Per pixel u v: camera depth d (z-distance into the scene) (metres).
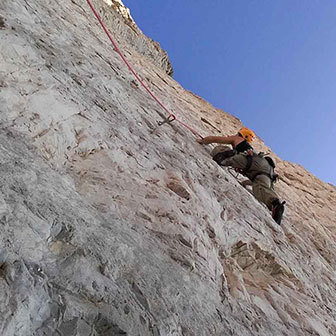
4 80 3.28
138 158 4.12
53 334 1.70
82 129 3.65
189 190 4.28
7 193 2.13
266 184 6.72
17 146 2.73
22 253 1.88
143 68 10.88
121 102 5.45
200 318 2.58
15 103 3.15
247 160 6.89
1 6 4.59
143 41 17.95
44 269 1.92
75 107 3.82
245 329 3.01
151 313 2.20
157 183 3.98
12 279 1.71
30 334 1.62
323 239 7.81
